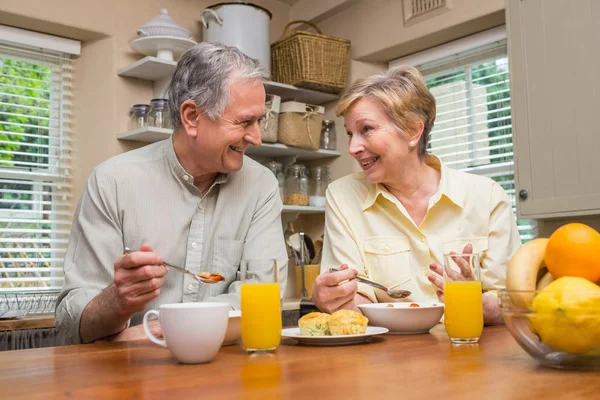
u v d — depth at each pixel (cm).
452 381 74
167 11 310
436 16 312
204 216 171
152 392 71
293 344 114
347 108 178
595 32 245
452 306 109
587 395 66
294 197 338
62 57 311
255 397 67
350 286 139
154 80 310
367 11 347
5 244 300
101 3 298
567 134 253
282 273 177
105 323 136
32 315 276
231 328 112
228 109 155
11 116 303
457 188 182
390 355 97
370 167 180
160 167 168
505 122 314
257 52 313
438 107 346
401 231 186
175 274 167
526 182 266
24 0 276
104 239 158
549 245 91
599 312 75
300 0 377
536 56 264
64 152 311
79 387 75
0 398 70
